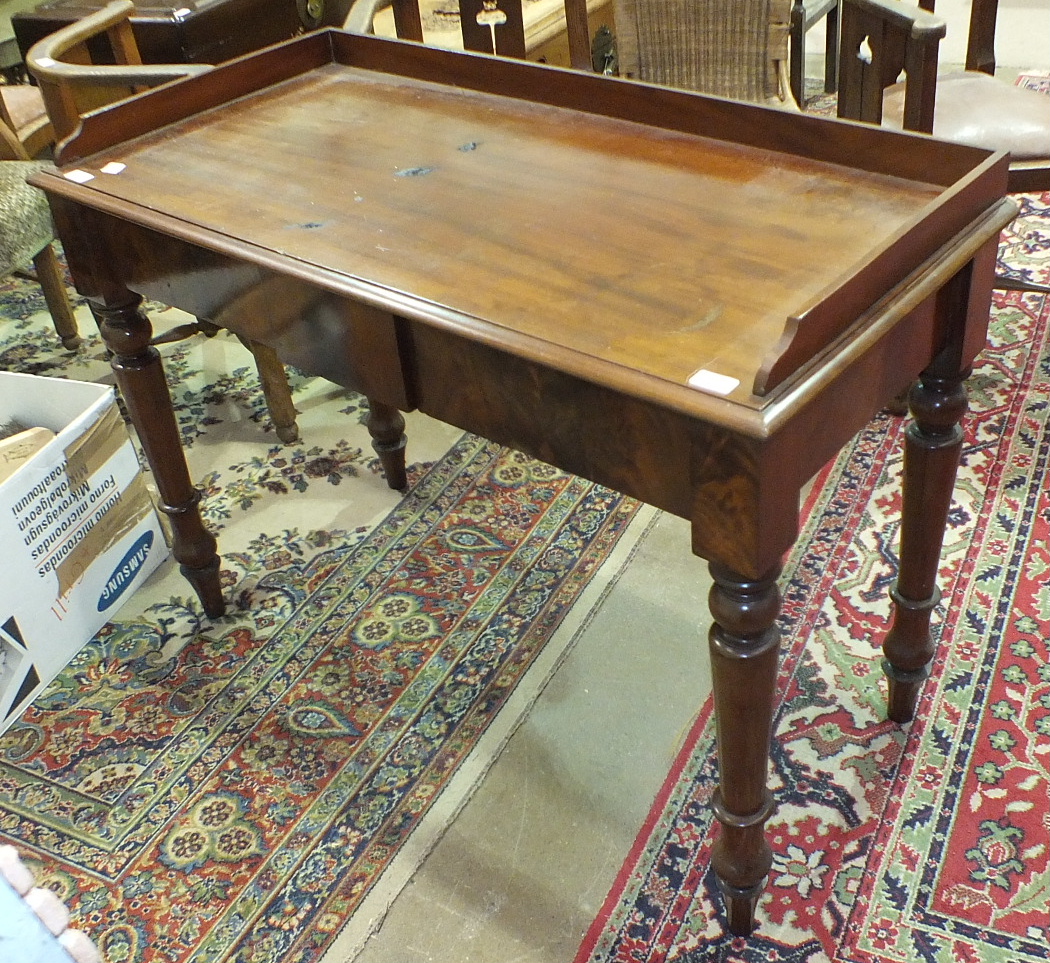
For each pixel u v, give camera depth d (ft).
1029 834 5.35
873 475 7.77
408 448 8.61
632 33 8.54
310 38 6.50
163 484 6.47
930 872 5.24
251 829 5.81
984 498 7.41
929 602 5.45
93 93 9.59
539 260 4.36
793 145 4.95
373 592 7.25
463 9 8.16
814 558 7.11
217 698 6.59
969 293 4.26
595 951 5.08
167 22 9.05
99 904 5.49
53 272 9.74
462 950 5.14
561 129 5.53
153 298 5.48
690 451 3.59
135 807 5.98
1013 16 16.26
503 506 7.90
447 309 4.06
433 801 5.86
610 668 6.55
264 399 9.34
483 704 6.39
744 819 4.59
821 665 6.37
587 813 5.73
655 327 3.85
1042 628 6.42
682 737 6.08
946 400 4.69
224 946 5.26
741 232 4.42
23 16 9.75
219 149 5.66
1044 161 7.35
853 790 5.65
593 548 7.43
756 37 8.30
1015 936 4.94
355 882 5.49
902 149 4.59
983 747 5.79
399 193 5.03
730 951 5.02
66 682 6.79
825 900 5.18
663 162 5.06
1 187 8.25
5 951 2.74
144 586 7.51
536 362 3.77
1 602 6.28
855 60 7.63
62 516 6.64
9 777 6.22
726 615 3.90
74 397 7.21
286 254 4.54
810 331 3.42
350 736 6.27
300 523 7.91
